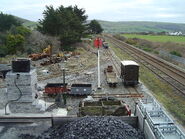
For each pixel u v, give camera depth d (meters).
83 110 17.00
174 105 21.81
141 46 78.50
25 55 49.59
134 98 23.34
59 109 18.52
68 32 58.78
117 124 12.86
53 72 35.00
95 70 36.94
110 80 28.28
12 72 15.99
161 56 52.88
